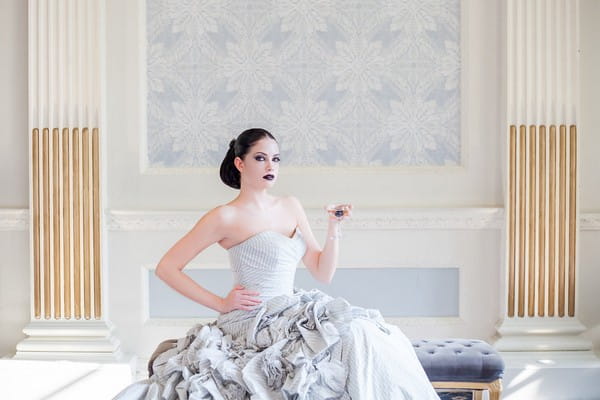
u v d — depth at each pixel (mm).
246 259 3115
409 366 2867
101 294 4922
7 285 5039
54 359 4824
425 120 5035
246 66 5000
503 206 4988
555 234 4930
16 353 4934
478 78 4996
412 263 4996
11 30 5012
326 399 2727
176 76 5008
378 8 4996
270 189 4996
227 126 5020
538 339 4891
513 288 4922
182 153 5035
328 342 2775
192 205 5008
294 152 5031
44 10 4902
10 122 5031
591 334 5086
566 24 4891
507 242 4906
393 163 5051
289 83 5004
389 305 5051
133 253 4992
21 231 5027
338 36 5004
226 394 2723
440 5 5004
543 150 4910
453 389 3566
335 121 5023
